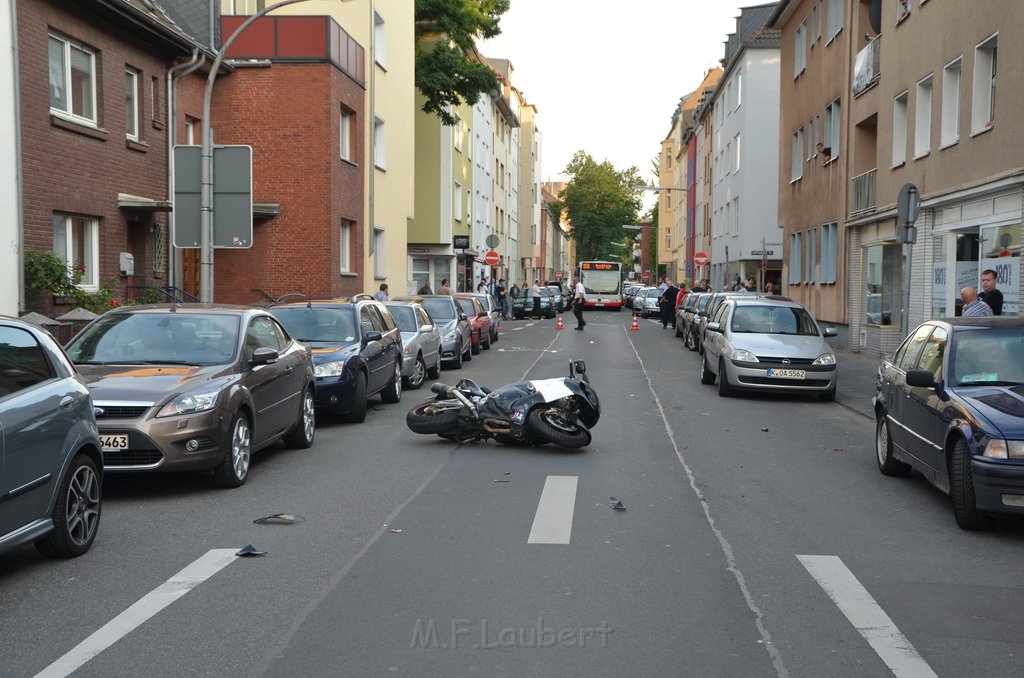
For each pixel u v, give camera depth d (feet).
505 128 225.56
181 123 71.82
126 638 15.85
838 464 33.60
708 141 202.49
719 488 28.84
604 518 24.63
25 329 21.04
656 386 59.62
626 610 17.31
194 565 20.27
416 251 150.61
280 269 80.53
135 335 31.68
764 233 148.25
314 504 26.30
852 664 14.82
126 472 26.45
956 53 59.67
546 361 77.10
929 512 26.08
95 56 57.52
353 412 42.57
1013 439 22.56
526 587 18.63
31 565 20.47
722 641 15.76
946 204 61.46
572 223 349.00
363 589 18.51
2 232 47.83
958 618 17.12
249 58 79.87
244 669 14.48
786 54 116.37
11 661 14.85
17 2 48.75
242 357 30.96
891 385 30.91
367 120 92.79
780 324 56.90
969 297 43.78
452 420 36.50
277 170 80.33
